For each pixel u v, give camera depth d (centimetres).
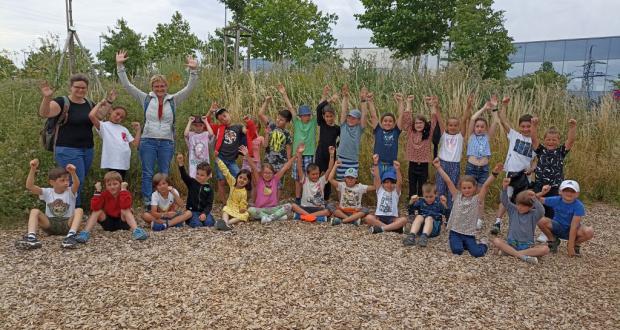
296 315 381
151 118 668
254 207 673
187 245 534
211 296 407
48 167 669
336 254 521
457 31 1648
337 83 1220
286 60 1385
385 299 416
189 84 695
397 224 619
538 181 652
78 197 616
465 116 731
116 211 577
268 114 1011
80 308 383
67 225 563
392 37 1766
